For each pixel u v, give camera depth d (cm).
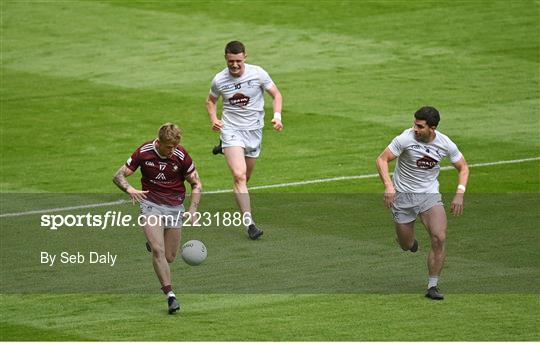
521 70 9256
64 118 8194
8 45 9919
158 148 4569
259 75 5794
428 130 4697
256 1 11144
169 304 4588
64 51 9788
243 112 5788
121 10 10850
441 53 9675
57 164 7225
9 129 7969
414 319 4497
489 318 4500
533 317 4509
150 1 11156
